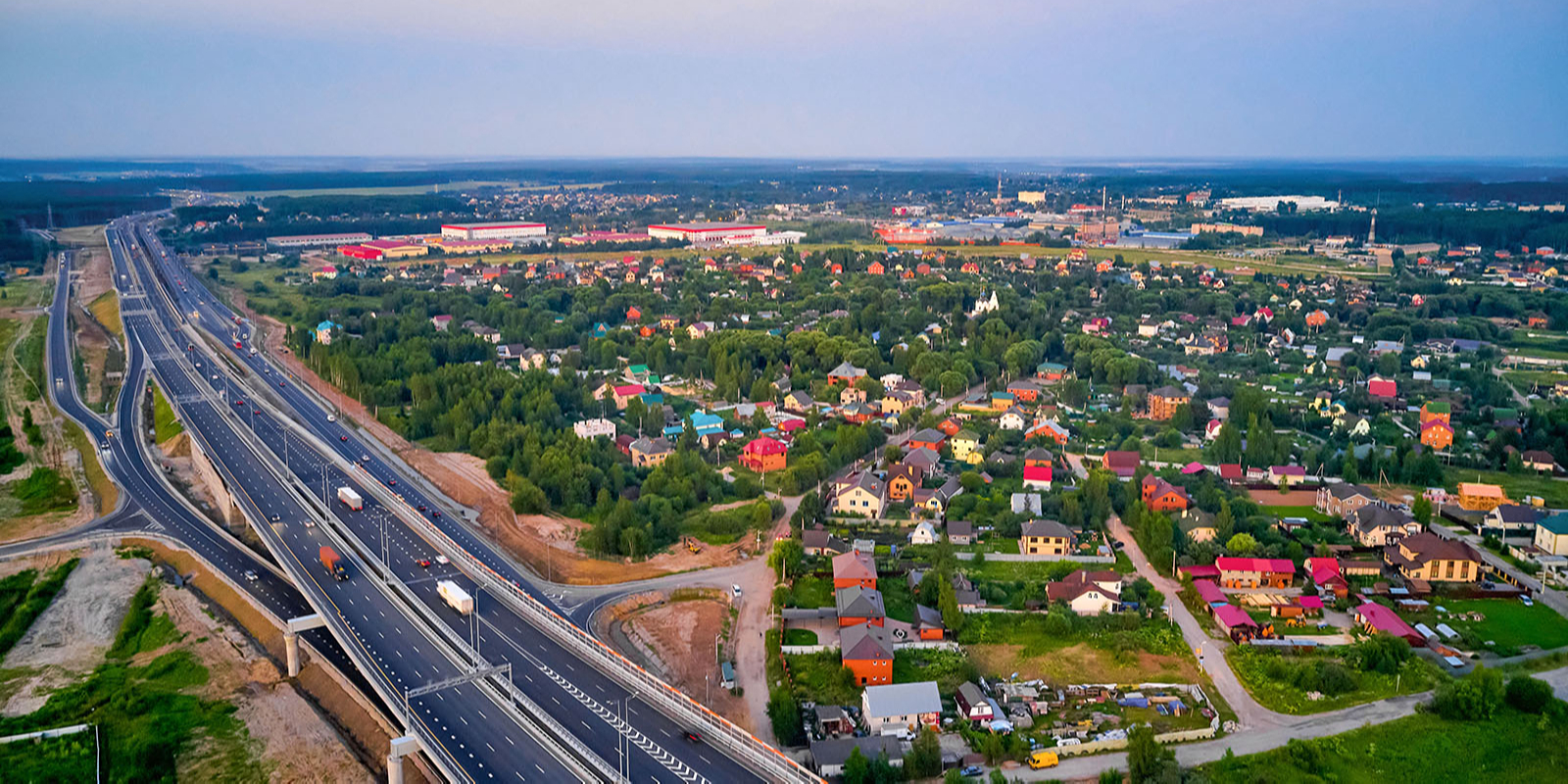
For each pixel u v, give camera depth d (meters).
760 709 148.75
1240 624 167.50
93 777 145.12
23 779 144.12
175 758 148.62
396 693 141.88
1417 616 175.38
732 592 186.75
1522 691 143.62
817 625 174.00
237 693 166.12
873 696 143.50
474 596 175.75
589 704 139.75
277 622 175.38
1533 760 133.38
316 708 162.12
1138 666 158.50
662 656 165.00
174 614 193.50
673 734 132.50
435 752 127.81
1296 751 132.88
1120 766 132.12
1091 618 173.38
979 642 167.50
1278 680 153.62
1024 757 134.00
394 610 169.12
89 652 182.75
